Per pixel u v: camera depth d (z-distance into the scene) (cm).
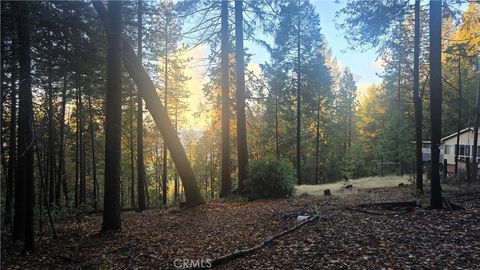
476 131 1959
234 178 3062
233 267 643
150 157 3284
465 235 723
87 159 2973
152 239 902
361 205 1127
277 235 807
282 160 1608
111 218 1005
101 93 1848
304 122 3759
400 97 3158
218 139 3253
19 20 760
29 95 800
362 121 4788
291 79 2794
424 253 630
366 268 575
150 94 1388
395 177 2509
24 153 816
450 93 3080
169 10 1898
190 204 1447
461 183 1745
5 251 865
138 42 1689
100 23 1043
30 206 844
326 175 4066
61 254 805
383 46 1456
